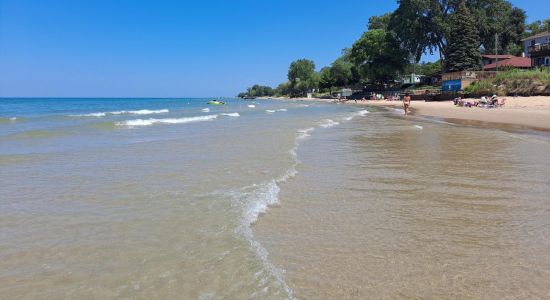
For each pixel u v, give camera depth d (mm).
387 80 99562
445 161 12438
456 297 4141
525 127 23812
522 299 4102
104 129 24688
